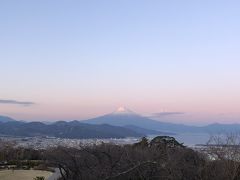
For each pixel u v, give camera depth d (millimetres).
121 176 13906
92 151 14781
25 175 24312
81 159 14406
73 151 15492
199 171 14594
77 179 13781
